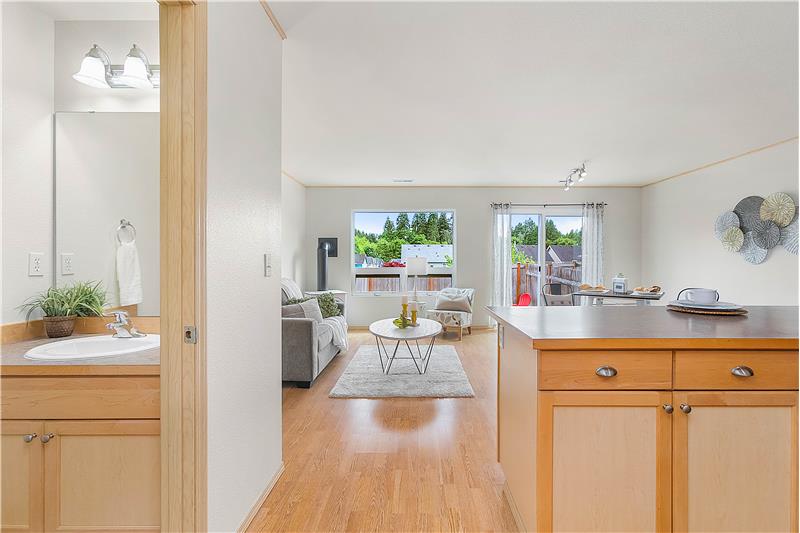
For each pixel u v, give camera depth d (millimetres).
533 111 3375
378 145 4371
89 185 2092
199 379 1405
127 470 1500
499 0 1938
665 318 1882
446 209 6809
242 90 1756
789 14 2041
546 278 6855
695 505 1420
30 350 1697
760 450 1419
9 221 1842
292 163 5211
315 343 3801
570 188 6809
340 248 6801
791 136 4020
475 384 3865
